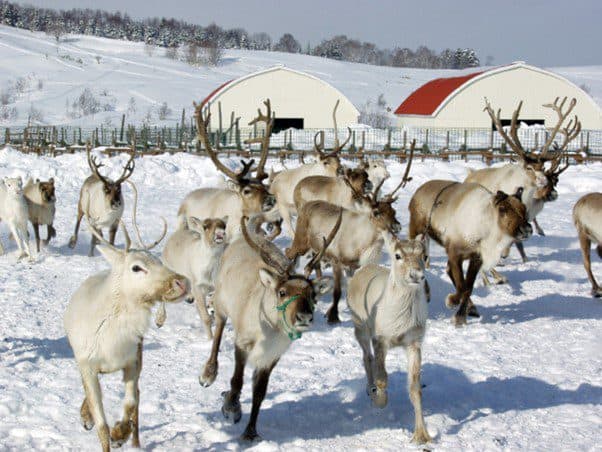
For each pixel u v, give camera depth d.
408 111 51.72
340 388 7.65
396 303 6.42
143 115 85.75
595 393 7.51
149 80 111.50
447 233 10.61
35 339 9.12
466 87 47.69
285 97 50.81
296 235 10.95
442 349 9.05
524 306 11.23
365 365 7.21
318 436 6.46
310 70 121.25
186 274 9.42
